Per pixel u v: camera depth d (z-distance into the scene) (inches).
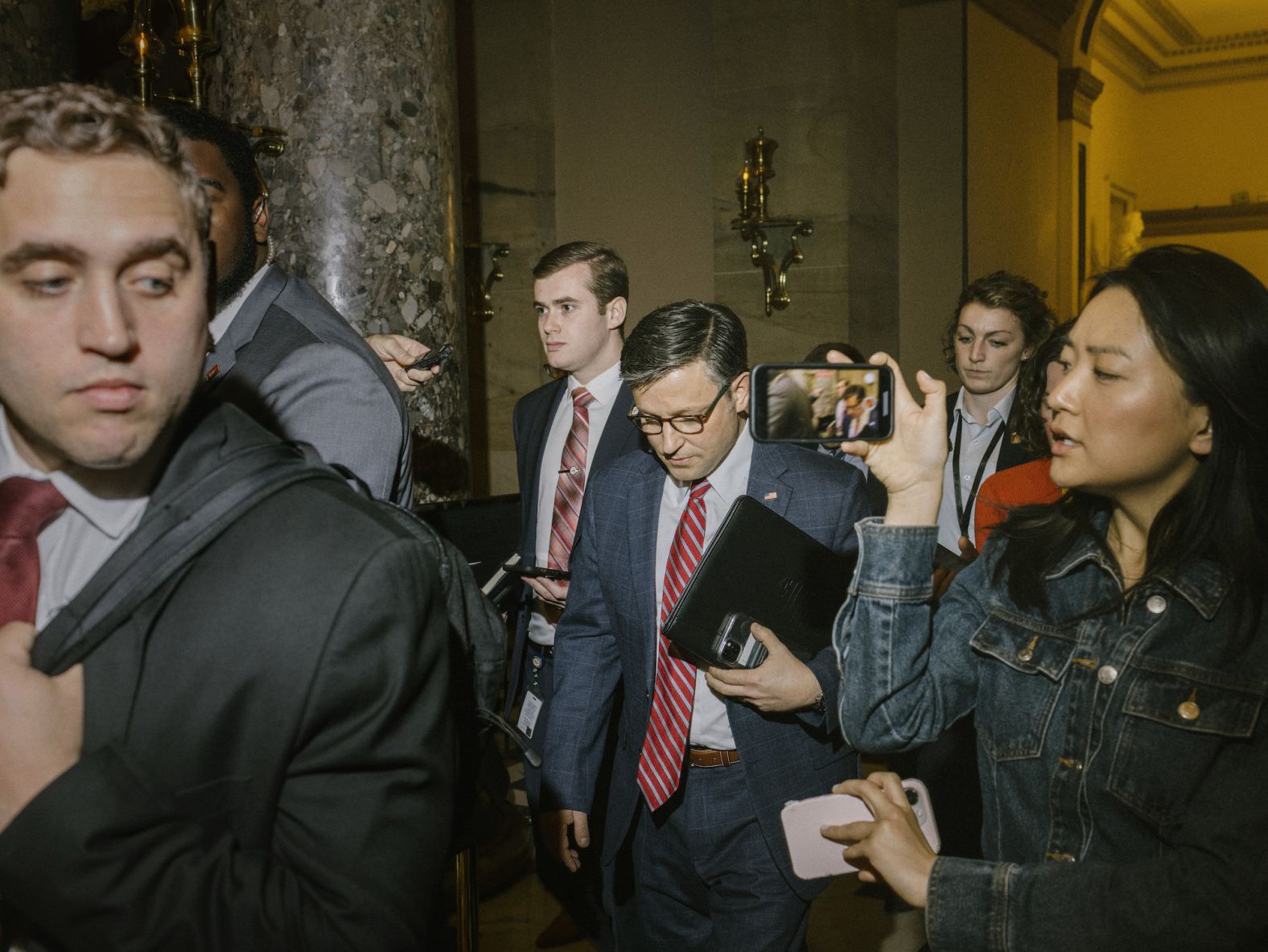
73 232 30.5
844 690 52.3
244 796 33.5
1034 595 49.4
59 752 31.8
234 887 31.6
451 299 141.0
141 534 34.0
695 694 81.7
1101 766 45.1
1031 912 42.6
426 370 94.7
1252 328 42.1
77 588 36.1
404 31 133.0
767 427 47.5
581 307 119.5
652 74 263.0
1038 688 48.4
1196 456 45.0
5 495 36.4
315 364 60.6
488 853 138.7
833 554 79.7
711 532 83.5
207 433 36.2
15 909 36.6
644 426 81.0
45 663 33.3
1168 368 43.0
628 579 84.4
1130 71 627.5
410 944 33.6
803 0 245.6
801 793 78.8
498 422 259.1
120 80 195.0
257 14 130.3
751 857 81.3
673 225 263.1
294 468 36.6
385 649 34.4
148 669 33.4
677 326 78.0
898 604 50.2
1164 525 45.5
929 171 328.8
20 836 30.5
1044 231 425.4
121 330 31.1
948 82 325.4
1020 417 103.0
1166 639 44.6
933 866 45.9
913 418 48.8
